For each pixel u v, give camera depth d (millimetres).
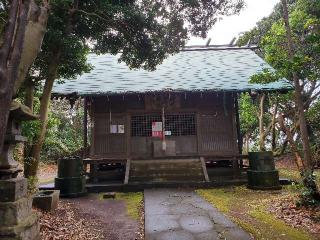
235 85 12977
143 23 7680
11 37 2881
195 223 6230
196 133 13375
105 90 12523
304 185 7500
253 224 6242
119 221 6797
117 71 15344
